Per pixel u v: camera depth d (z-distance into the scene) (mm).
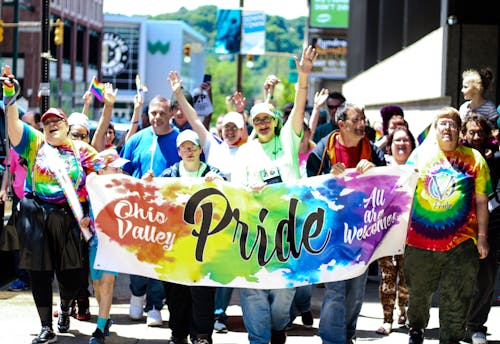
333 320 8391
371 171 8414
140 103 11625
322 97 11578
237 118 10453
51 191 8836
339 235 8484
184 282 8578
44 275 8945
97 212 8594
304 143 11516
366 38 41969
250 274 8484
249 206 8492
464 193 8320
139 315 10453
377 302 12055
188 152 8828
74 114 9867
